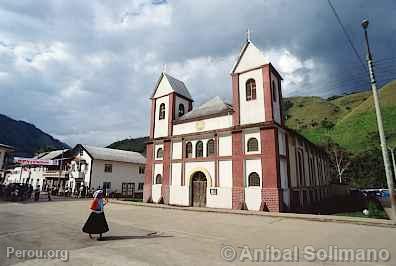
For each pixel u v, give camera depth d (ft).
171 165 86.48
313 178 100.32
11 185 102.22
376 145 208.23
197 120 83.92
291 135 79.87
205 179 77.66
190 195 79.25
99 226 30.83
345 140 246.68
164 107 97.45
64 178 156.66
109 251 25.49
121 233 35.70
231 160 72.43
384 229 40.06
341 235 35.04
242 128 71.82
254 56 75.61
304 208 77.61
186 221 48.21
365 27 52.11
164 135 92.99
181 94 98.68
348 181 190.49
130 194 155.63
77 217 51.49
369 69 51.65
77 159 148.97
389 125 229.66
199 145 81.51
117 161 149.59
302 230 38.96
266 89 71.05
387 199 121.08
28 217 50.75
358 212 69.10
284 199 65.87
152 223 45.70
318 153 119.96
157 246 27.94
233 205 68.54
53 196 131.34
